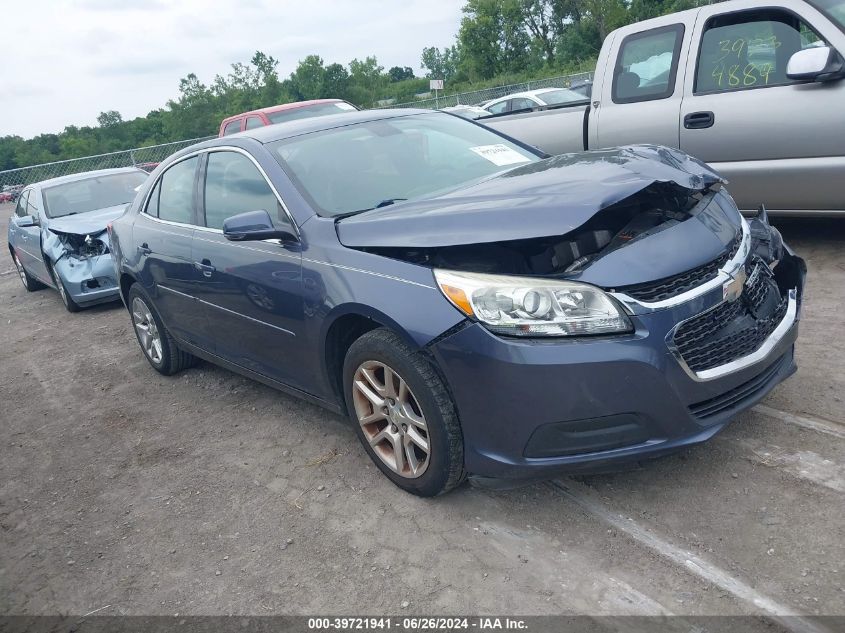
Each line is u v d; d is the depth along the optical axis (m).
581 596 2.41
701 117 5.44
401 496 3.18
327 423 4.05
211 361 4.55
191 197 4.34
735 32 5.34
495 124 6.98
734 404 2.75
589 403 2.50
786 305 3.09
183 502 3.48
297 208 3.40
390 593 2.59
